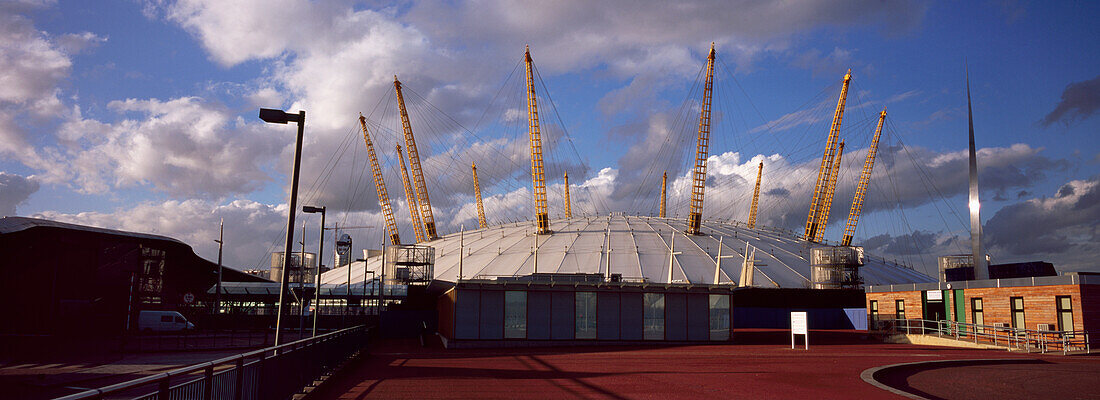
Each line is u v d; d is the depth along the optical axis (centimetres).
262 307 9231
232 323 6831
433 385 2034
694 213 11612
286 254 2008
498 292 4344
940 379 2169
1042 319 3744
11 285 4625
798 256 11425
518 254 10969
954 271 5797
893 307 4991
